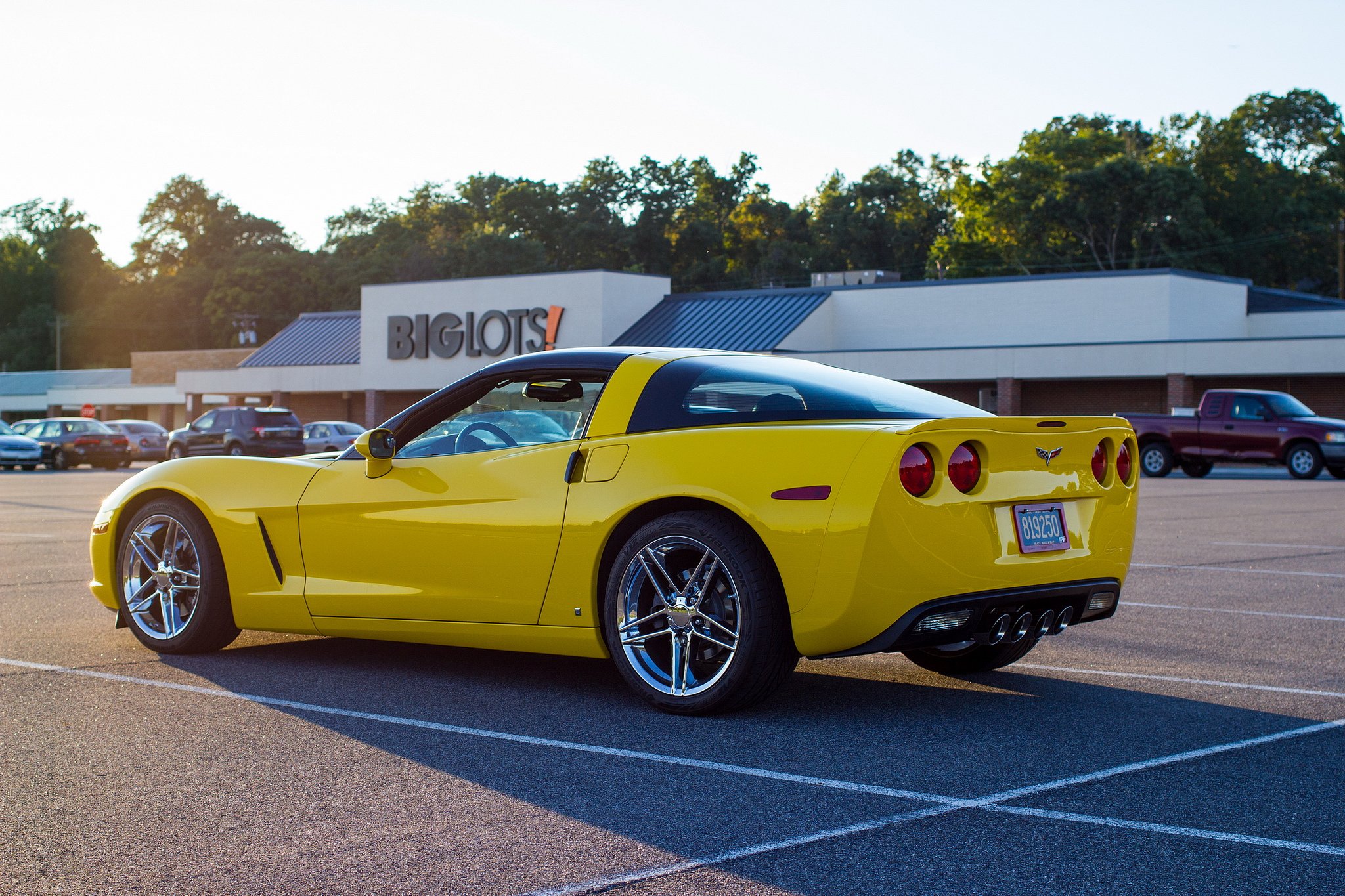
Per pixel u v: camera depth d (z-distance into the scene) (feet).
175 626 17.78
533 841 9.73
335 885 8.75
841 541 12.78
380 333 158.92
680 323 144.46
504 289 149.79
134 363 228.02
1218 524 41.57
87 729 13.39
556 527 14.57
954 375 121.70
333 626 16.57
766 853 9.45
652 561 14.01
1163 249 211.61
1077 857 9.39
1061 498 14.17
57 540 36.35
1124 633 20.03
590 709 14.39
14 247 389.39
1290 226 235.81
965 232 233.76
